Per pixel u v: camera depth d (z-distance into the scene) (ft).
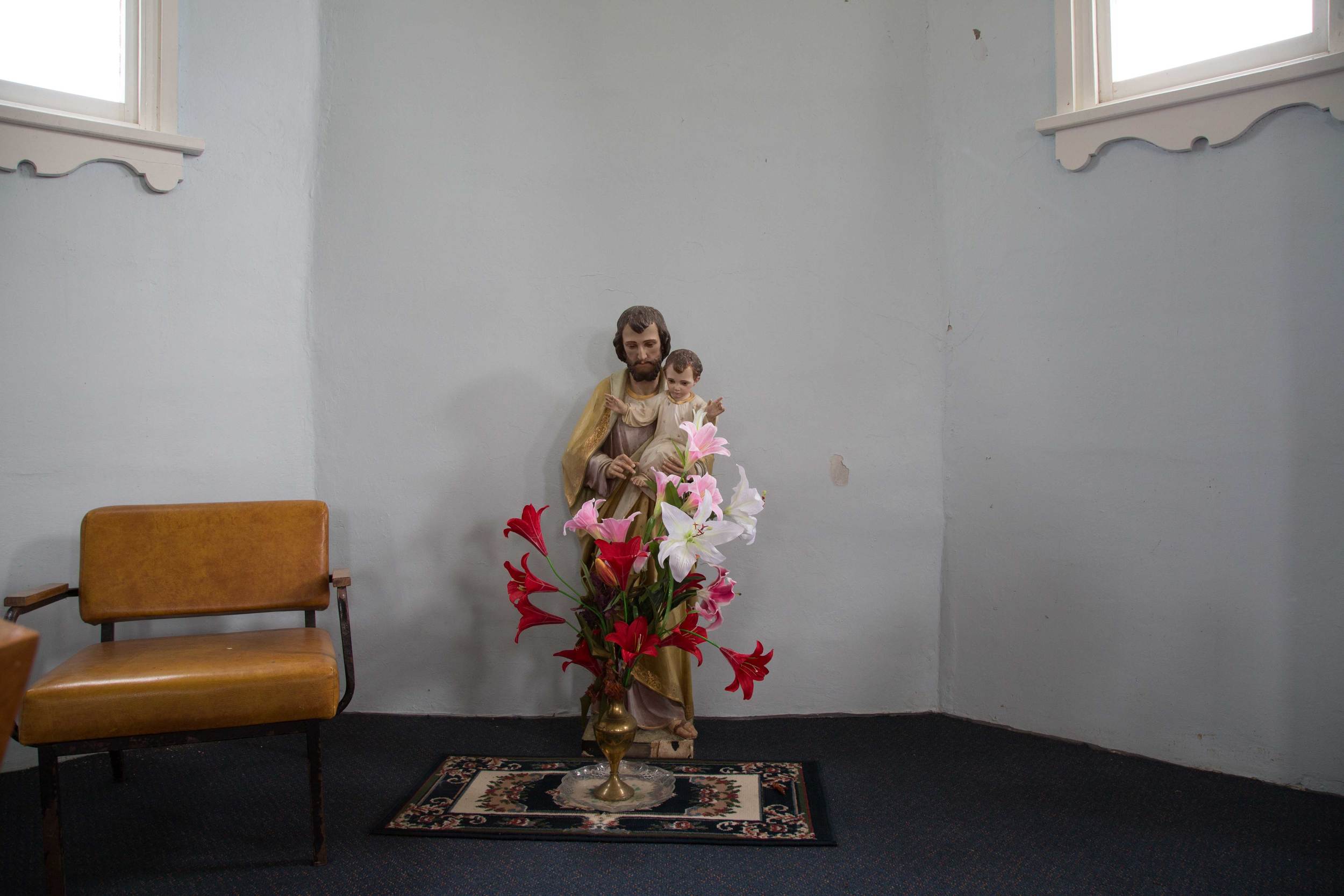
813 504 10.35
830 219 10.37
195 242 9.64
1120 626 9.08
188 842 7.16
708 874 6.66
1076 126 9.12
